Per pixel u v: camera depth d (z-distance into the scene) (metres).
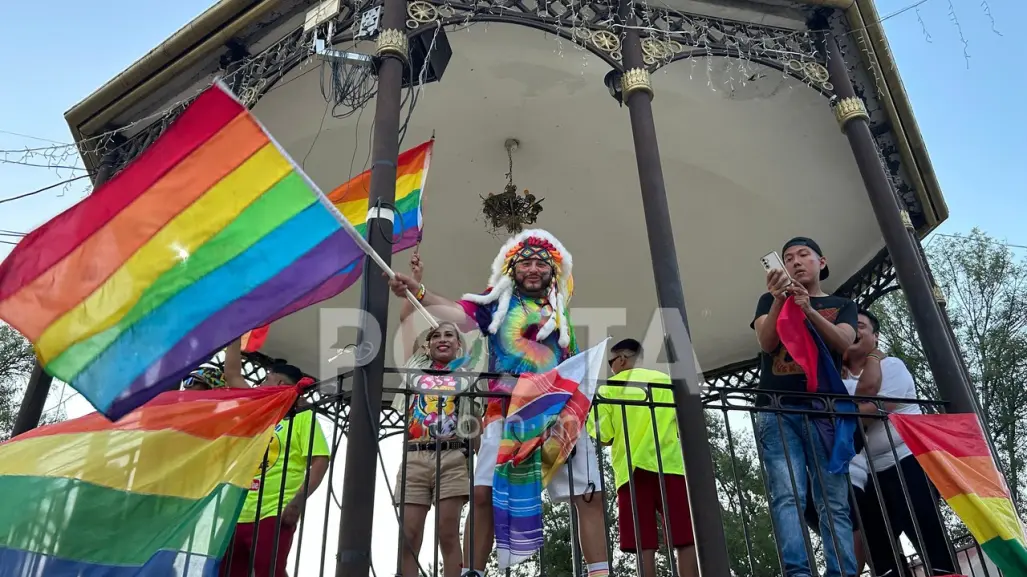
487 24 6.61
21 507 3.72
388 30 5.29
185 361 3.79
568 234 8.97
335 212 4.20
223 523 3.80
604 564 4.06
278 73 5.79
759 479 12.15
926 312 5.36
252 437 4.12
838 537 4.46
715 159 7.85
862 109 6.22
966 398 5.00
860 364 5.27
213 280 4.02
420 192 6.02
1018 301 11.94
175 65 6.23
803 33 6.49
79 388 3.65
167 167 4.26
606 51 5.82
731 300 9.00
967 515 4.38
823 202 7.72
